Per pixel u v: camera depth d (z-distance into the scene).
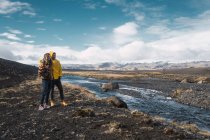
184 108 35.94
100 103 26.34
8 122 17.81
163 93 56.34
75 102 25.91
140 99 44.97
